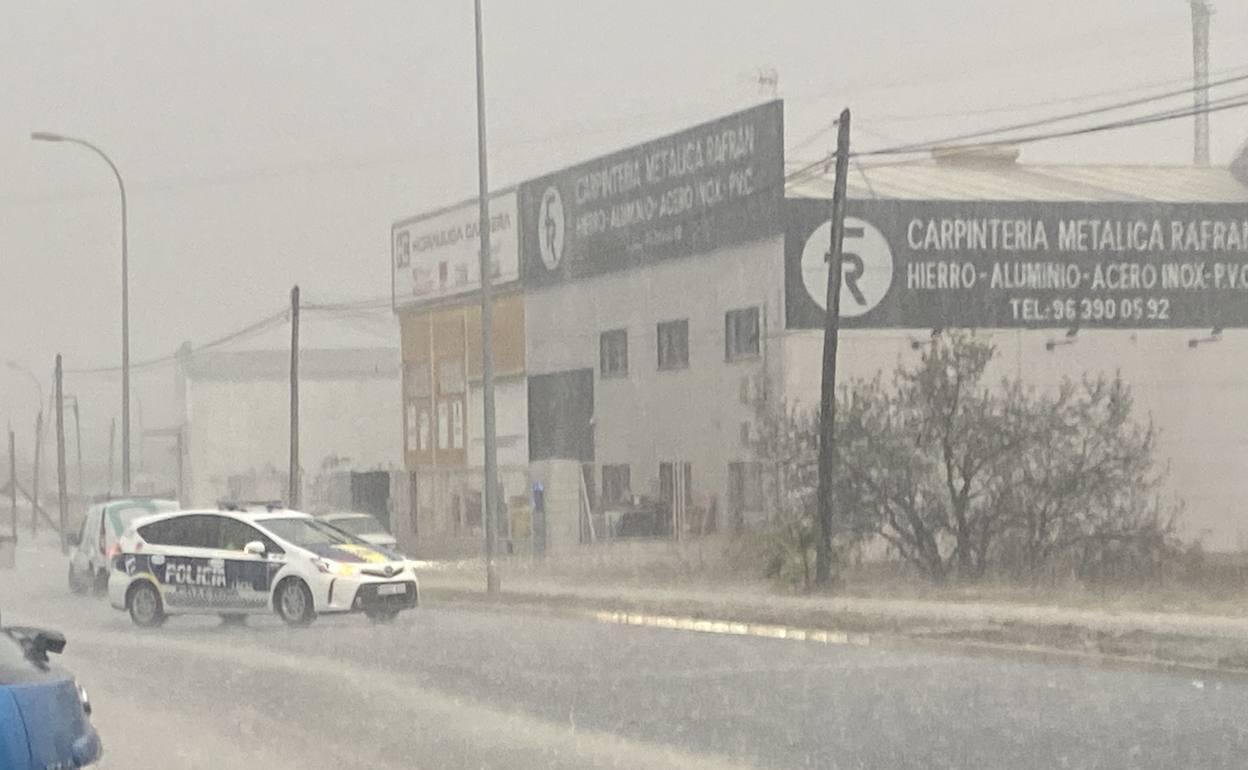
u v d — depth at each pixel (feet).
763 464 132.98
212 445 306.35
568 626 83.10
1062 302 139.33
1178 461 140.05
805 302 135.74
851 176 144.87
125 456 159.12
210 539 81.71
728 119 144.46
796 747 41.86
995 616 80.12
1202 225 141.59
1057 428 108.68
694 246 149.69
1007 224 138.41
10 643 26.35
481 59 105.60
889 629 75.46
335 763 40.01
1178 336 140.97
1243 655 61.72
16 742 23.50
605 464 165.07
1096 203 140.05
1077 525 107.24
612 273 163.94
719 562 122.21
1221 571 106.83
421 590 108.27
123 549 83.25
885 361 135.85
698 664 64.34
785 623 79.82
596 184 167.02
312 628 81.15
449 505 196.85
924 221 136.98
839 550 104.06
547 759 40.32
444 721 47.55
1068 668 62.90
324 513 125.08
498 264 188.14
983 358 110.11
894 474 106.42
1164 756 39.73
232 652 69.46
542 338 178.40
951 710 49.55
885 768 38.40
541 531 160.04
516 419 187.01
